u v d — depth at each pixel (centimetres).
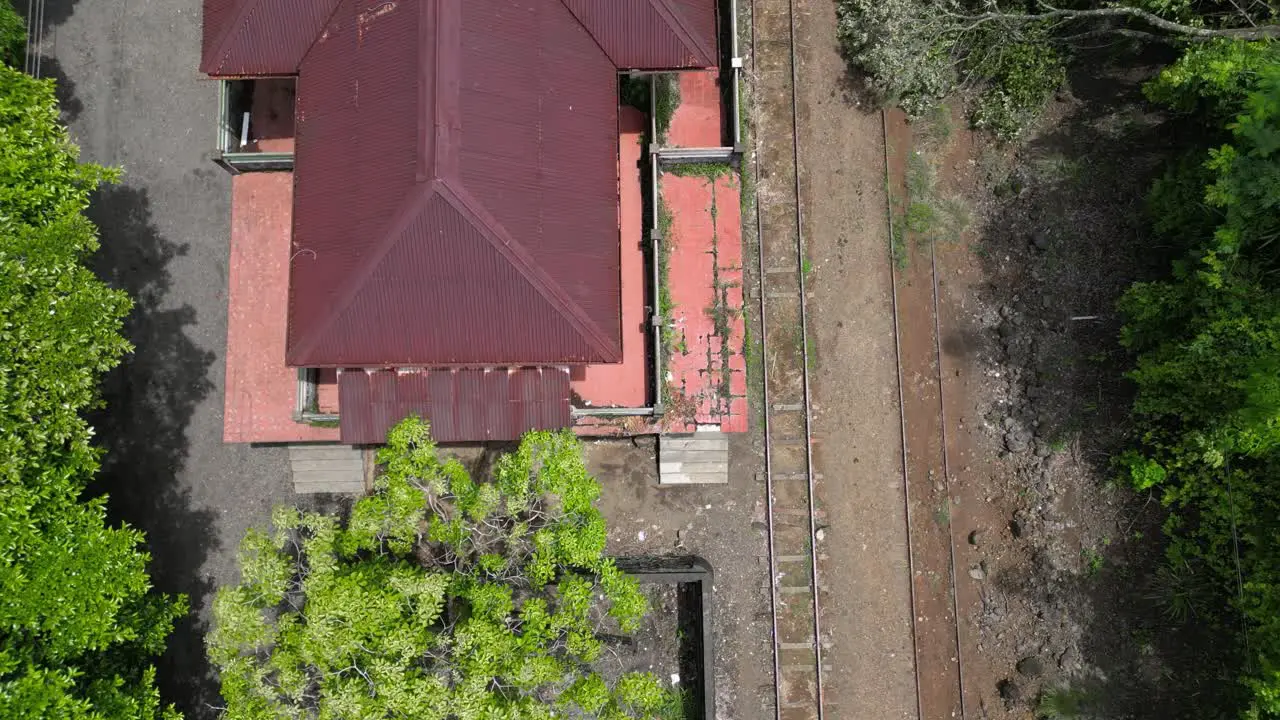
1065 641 2172
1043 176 2266
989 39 2200
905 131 2289
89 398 1585
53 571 1429
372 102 1634
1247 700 1991
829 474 2234
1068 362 2222
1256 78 1845
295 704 1600
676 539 2220
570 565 1962
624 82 2089
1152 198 2114
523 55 1664
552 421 1862
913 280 2270
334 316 1648
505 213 1606
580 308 1691
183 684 2158
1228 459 1986
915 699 2194
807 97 2294
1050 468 2197
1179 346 1934
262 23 1722
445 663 1659
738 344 2105
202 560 2192
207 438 2220
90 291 1558
